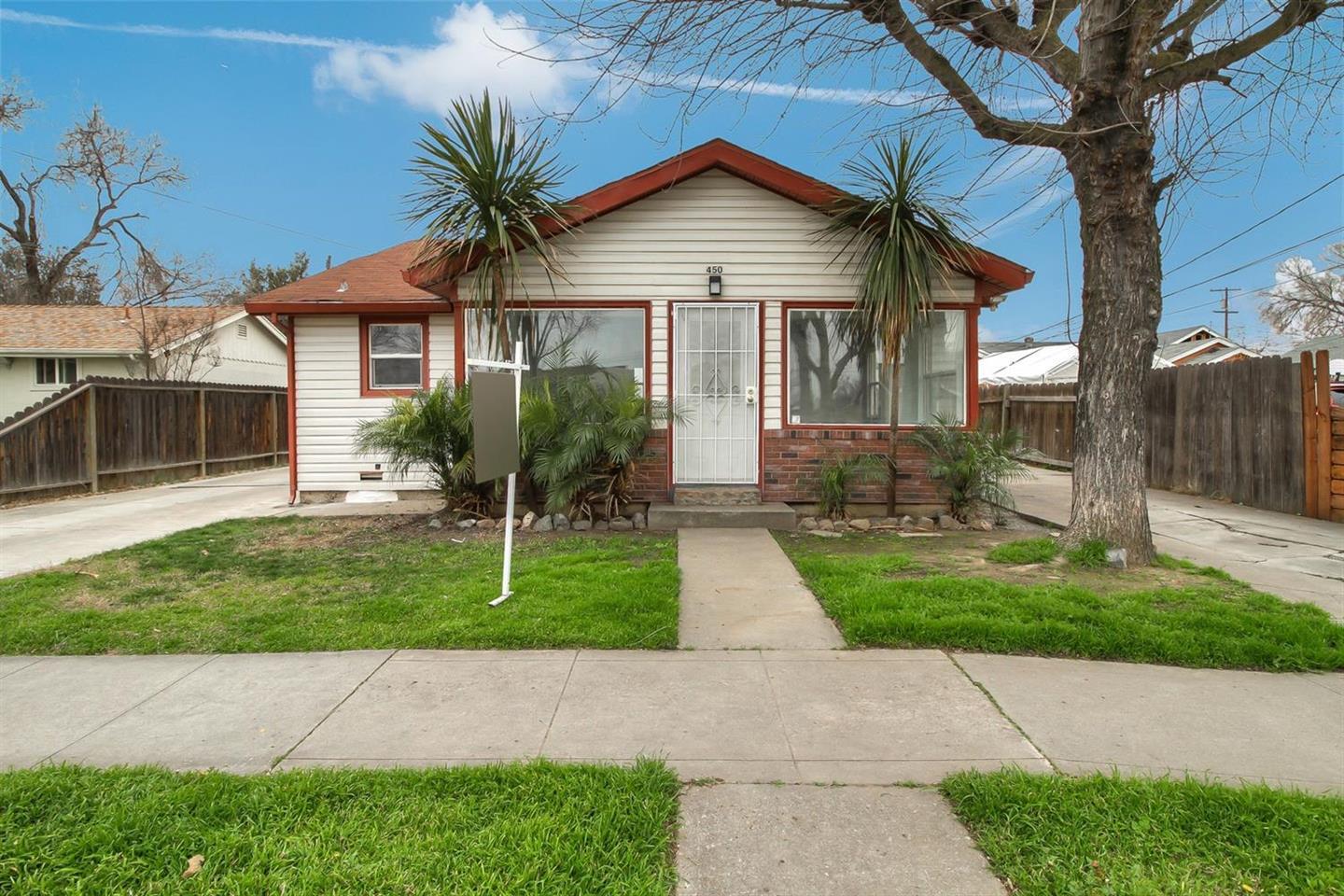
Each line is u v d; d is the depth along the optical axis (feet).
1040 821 8.67
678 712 11.85
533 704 12.19
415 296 33.53
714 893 7.63
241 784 9.53
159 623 16.19
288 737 11.07
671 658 14.21
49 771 9.87
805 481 28.71
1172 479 37.01
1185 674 13.39
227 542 24.90
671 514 26.99
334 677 13.37
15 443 35.22
